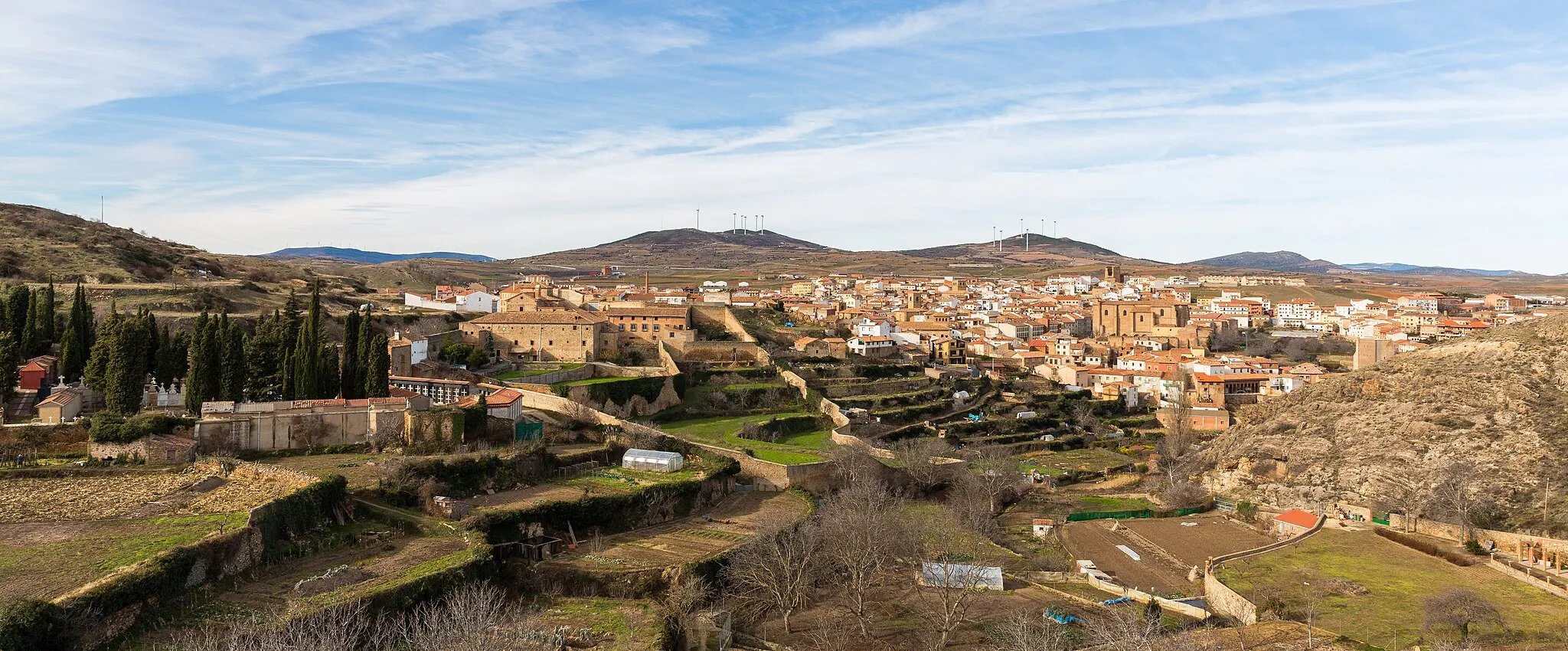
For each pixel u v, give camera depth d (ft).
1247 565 335.47
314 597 220.43
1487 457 408.26
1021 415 633.61
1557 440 403.95
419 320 638.12
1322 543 362.53
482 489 332.39
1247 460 478.59
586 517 324.19
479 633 196.03
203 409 338.54
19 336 422.41
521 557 291.79
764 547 299.58
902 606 296.71
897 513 367.04
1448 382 479.41
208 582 224.12
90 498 267.59
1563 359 462.19
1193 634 261.24
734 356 647.97
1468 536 350.02
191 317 522.88
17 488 275.59
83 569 211.41
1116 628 258.37
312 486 275.39
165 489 276.62
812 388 608.60
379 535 273.95
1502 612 274.98
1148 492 489.26
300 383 372.38
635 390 516.32
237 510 258.37
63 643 185.47
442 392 442.09
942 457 489.26
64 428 315.17
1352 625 270.26
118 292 570.05
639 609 258.78
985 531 392.68
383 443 351.46
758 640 264.72
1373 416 476.95
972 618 283.79
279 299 645.10
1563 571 310.04
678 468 392.47
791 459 417.08
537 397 459.32
